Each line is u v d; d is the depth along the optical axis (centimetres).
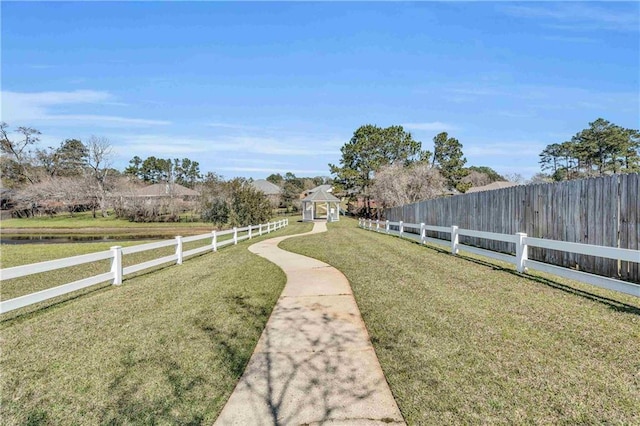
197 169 9656
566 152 4806
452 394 341
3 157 5719
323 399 347
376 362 417
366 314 574
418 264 957
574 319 497
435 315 545
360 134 5109
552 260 849
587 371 364
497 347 428
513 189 1017
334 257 1184
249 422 316
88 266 1245
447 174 4869
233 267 1041
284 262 1127
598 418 295
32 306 687
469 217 1310
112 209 5391
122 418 323
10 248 1934
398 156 4978
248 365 420
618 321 482
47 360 432
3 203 5506
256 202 2759
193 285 805
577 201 769
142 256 1534
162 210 4594
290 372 401
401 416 316
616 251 575
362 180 4944
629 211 643
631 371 359
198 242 2264
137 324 549
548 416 301
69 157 6222
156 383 379
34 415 328
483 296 627
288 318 577
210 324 548
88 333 515
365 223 2928
